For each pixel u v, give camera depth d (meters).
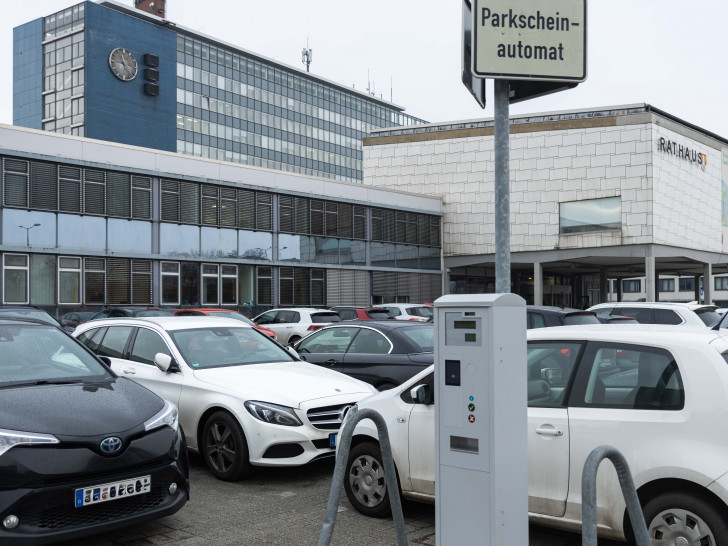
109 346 8.06
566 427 4.42
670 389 4.21
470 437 3.41
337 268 36.06
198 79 81.19
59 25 73.25
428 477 5.11
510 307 3.43
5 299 24.30
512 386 3.41
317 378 7.21
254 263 32.12
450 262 43.16
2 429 4.36
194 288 29.95
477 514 3.38
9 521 4.17
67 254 25.88
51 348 5.73
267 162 89.62
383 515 5.47
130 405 5.09
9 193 24.47
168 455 4.90
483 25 4.25
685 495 4.02
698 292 53.94
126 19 72.81
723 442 3.95
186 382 7.03
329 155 99.19
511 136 41.16
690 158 41.06
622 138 38.31
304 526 5.29
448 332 3.52
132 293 27.81
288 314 21.39
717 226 44.03
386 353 8.84
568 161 39.69
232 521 5.42
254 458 6.41
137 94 73.44
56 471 4.32
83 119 69.75
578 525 4.35
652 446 4.11
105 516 4.56
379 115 109.19
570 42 4.33
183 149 78.62
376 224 38.69
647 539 3.13
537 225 40.41
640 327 4.85
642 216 37.66
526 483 3.46
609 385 4.43
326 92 99.69
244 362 7.61
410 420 5.23
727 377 4.06
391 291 39.41
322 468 7.17
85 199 26.50
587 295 52.97
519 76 4.28
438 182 44.00
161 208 28.86
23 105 76.12
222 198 31.08
